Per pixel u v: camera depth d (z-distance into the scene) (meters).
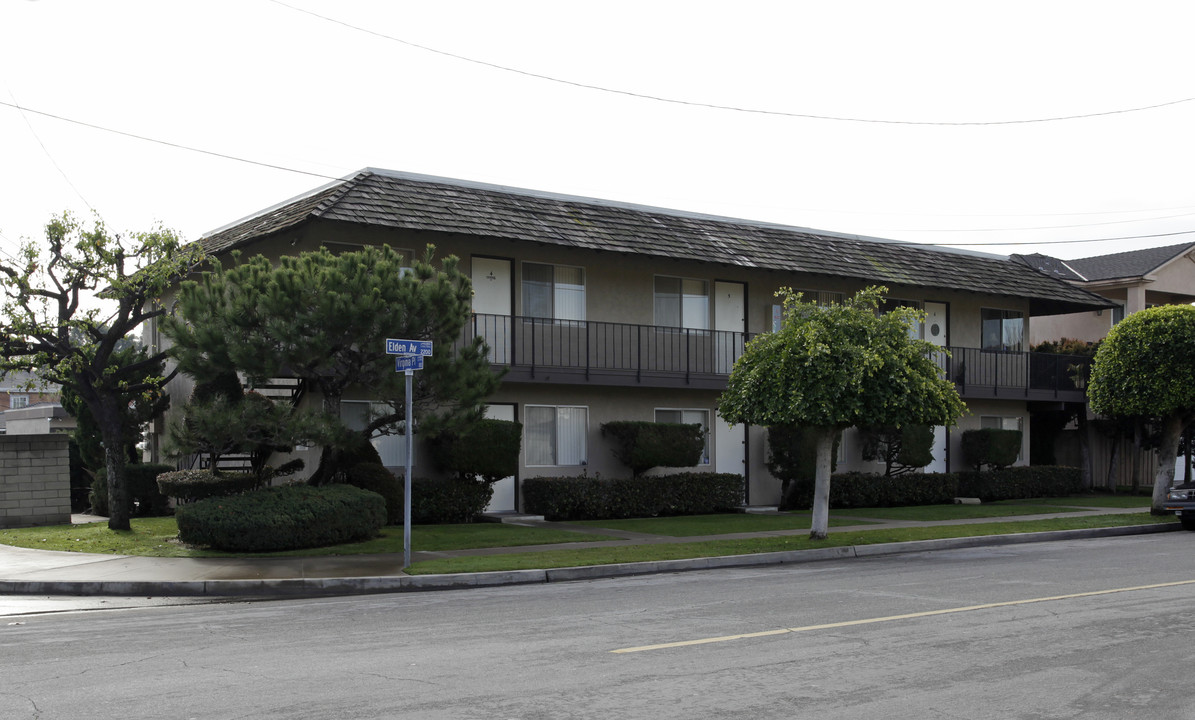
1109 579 12.96
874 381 16.75
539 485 21.14
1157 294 35.56
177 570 13.41
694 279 24.80
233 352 14.52
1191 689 7.11
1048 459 32.78
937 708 6.57
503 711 6.42
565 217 22.38
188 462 21.69
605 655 8.16
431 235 20.69
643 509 22.14
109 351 17.98
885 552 17.12
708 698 6.77
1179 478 33.31
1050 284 30.38
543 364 21.80
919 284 26.45
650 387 23.27
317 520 15.54
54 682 7.27
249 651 8.41
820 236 27.67
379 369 15.70
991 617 10.01
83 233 17.62
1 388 51.75
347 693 6.89
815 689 7.04
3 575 12.96
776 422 17.05
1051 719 6.35
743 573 14.27
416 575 13.08
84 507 24.91
